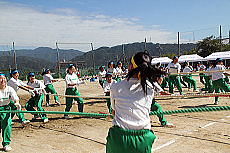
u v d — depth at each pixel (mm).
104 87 8133
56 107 10570
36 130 6805
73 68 8164
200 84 18031
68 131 6555
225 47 45094
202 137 5500
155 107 6258
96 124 7172
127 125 2680
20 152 5090
